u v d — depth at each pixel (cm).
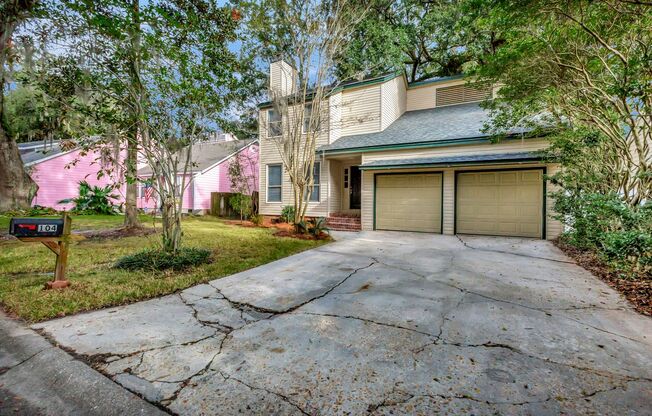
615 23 467
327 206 1254
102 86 471
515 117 763
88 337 269
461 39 1543
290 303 362
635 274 440
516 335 275
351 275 489
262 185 1407
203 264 534
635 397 190
